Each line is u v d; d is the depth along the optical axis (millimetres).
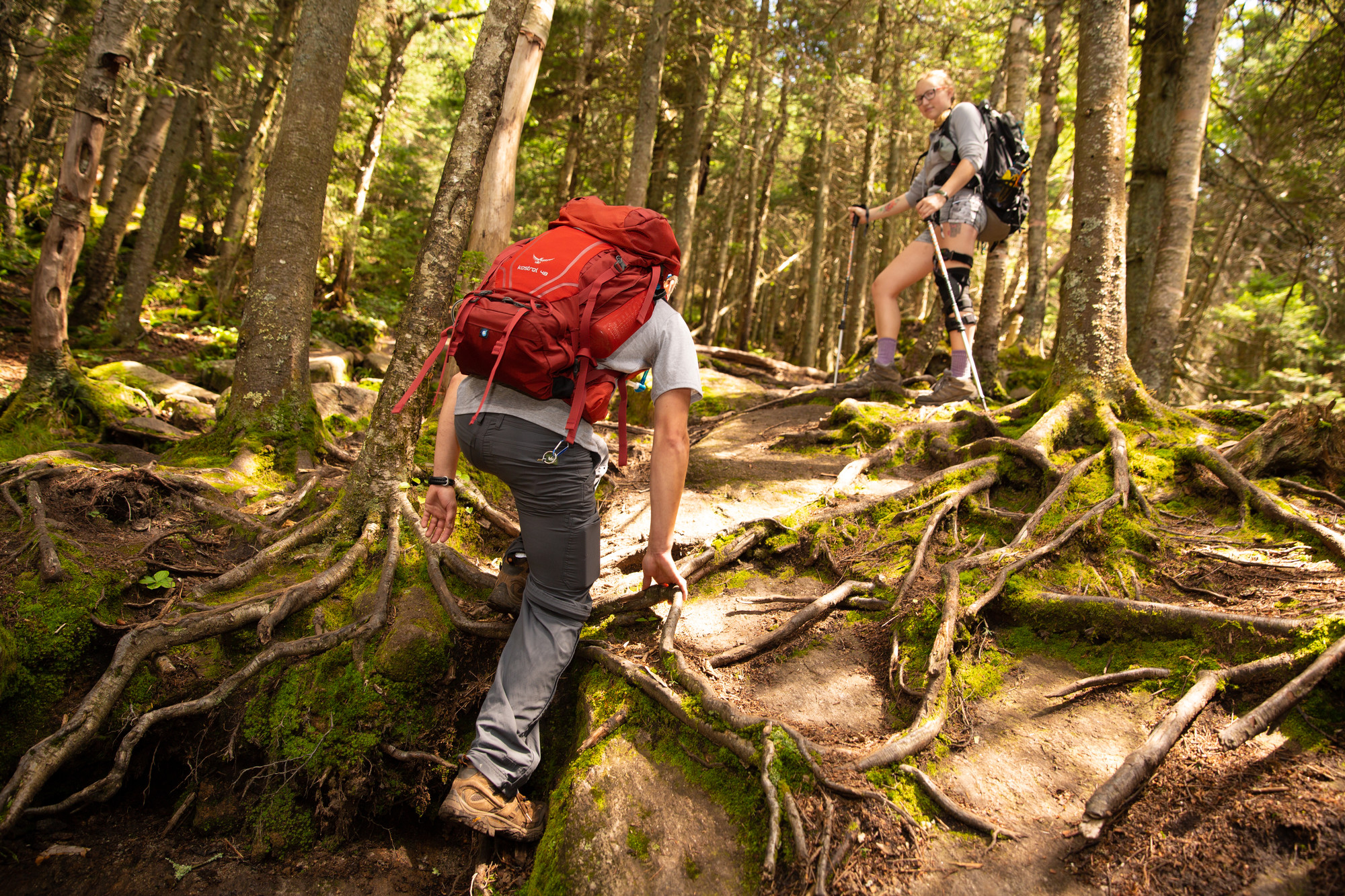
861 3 11188
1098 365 3760
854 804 1879
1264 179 10438
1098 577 2701
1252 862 1631
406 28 15211
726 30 11867
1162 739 1867
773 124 17328
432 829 2545
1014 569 2656
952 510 3109
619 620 2688
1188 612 2289
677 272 2281
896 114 13391
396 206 25547
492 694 2258
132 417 5254
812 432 4535
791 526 3133
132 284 10797
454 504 2346
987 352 6465
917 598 2609
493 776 2139
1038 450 3373
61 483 3324
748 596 2865
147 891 2273
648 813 2000
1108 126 3793
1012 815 1882
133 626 2627
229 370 8227
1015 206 4637
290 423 4277
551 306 2002
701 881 1846
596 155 17219
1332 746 1822
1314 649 1993
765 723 2062
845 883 1740
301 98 4387
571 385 2068
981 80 12484
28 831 2346
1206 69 5359
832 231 21609
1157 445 3439
